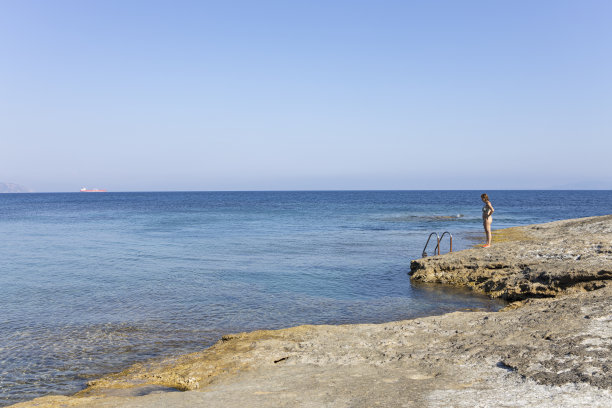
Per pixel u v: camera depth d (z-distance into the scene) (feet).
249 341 31.14
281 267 69.77
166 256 82.02
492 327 29.60
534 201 403.95
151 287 55.67
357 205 339.36
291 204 371.76
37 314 43.65
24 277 62.64
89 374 28.71
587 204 332.80
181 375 25.39
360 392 19.43
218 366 26.32
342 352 26.99
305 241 105.50
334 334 31.42
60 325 39.81
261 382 22.12
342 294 51.96
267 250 89.81
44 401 21.13
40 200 538.06
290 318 41.96
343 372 22.95
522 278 50.06
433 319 33.78
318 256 81.35
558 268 48.29
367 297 50.55
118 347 33.86
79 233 128.06
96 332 37.70
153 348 33.60
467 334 28.68
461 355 24.27
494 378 20.24
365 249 90.68
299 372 23.53
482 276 55.62
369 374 22.39
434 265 60.49
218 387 22.08
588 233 78.18
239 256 81.61
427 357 24.57
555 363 21.02
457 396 18.21
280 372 23.84
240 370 25.04
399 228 140.36
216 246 96.53
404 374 22.00
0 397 25.45
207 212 248.11
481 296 50.98
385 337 29.76
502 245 67.87
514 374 20.40
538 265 52.37
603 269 43.75
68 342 35.12
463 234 116.06
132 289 54.65
